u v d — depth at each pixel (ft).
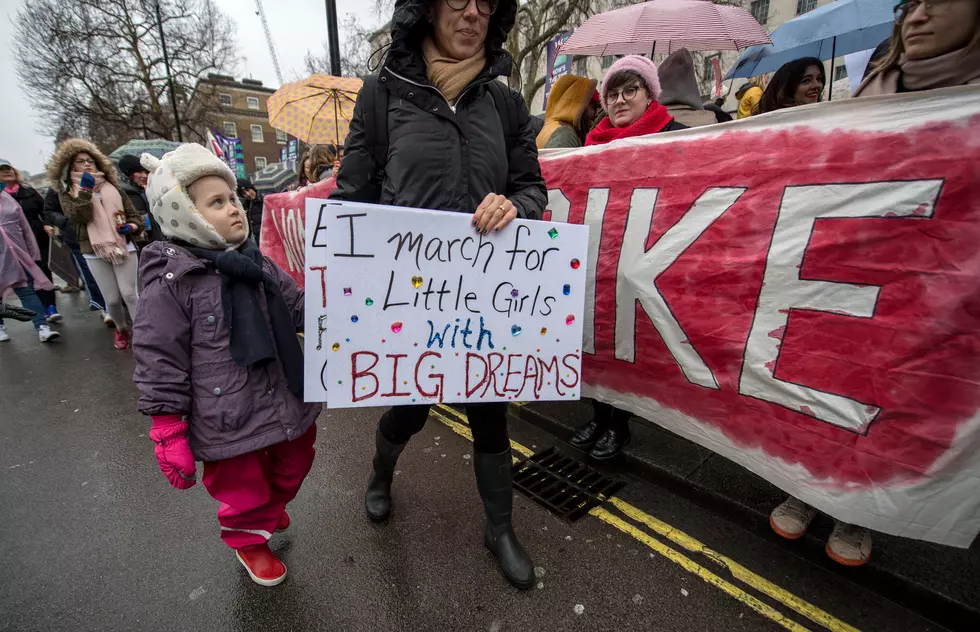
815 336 5.27
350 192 5.19
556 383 5.58
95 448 9.78
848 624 5.48
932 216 4.45
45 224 21.45
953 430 4.45
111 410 11.64
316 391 4.97
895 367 4.71
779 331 5.57
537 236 5.17
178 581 6.22
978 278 4.22
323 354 4.90
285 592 5.99
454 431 9.93
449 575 6.20
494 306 5.21
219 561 6.55
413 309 5.00
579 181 7.61
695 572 6.23
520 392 5.48
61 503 7.94
